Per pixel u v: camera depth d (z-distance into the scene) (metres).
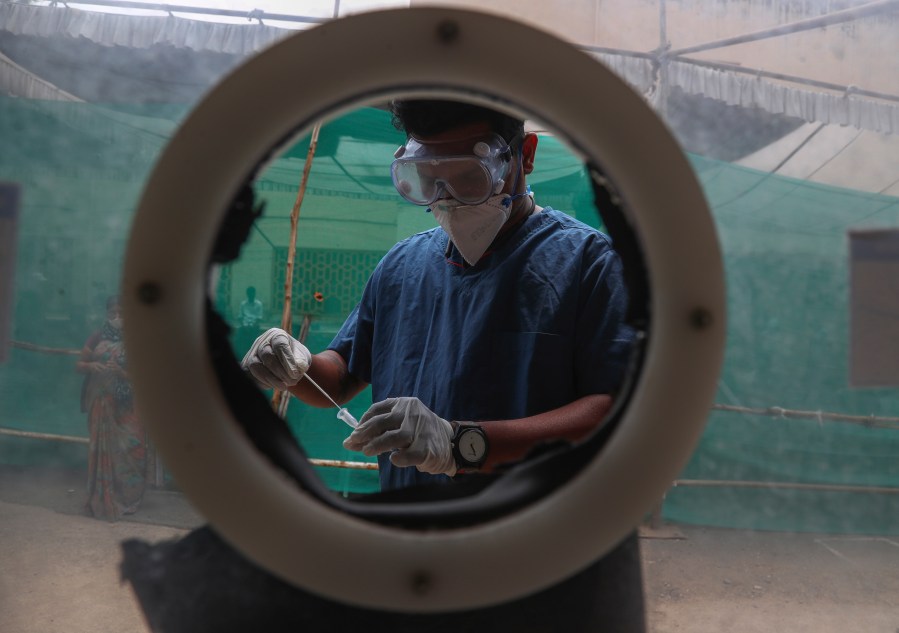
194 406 0.51
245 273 2.43
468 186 0.97
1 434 1.82
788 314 1.44
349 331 1.30
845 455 1.60
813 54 1.46
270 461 0.56
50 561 1.64
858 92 1.41
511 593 0.52
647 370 0.52
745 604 1.35
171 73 1.41
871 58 1.41
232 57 1.42
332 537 0.51
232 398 0.57
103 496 1.85
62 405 1.83
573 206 2.22
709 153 1.46
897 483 1.59
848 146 1.42
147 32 1.39
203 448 0.51
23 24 1.34
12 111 1.41
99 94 1.41
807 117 1.44
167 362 0.51
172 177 0.50
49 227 1.52
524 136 1.08
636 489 0.52
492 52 0.51
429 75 0.51
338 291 2.48
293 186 2.44
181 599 0.59
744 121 1.46
